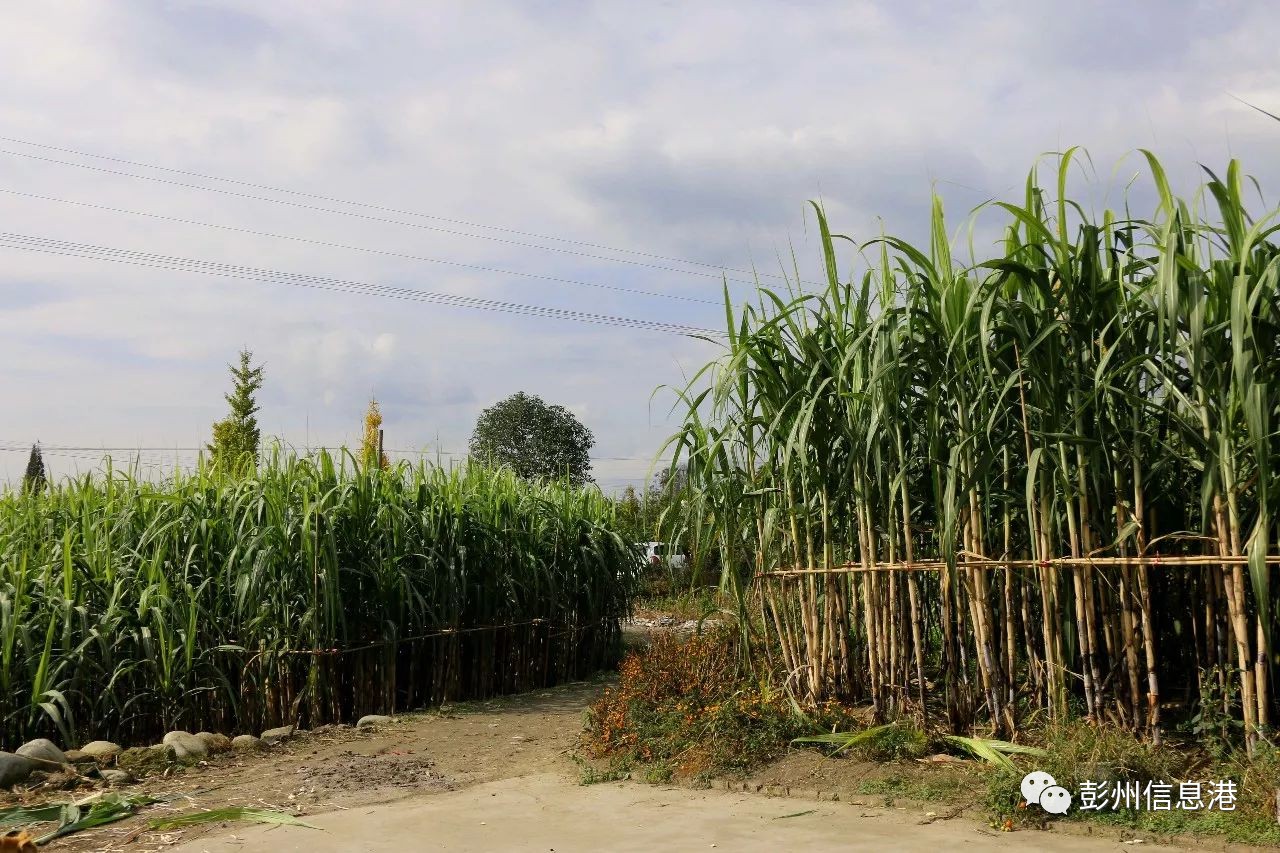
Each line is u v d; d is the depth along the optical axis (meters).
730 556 7.00
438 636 10.14
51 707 7.32
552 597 11.21
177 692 8.56
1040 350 5.73
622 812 5.58
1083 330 5.72
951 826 4.98
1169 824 4.74
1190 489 5.96
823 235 6.52
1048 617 5.80
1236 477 5.29
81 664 7.99
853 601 6.92
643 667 7.91
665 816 5.45
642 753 6.64
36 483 9.87
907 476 6.40
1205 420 5.27
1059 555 6.06
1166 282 4.91
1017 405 6.02
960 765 5.80
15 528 9.08
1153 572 6.27
